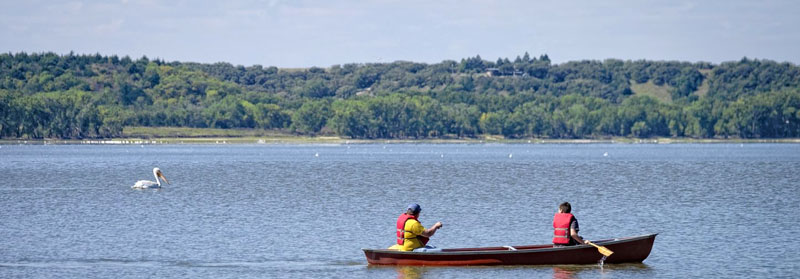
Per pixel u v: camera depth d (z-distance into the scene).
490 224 92.06
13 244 77.69
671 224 91.44
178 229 87.44
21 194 128.88
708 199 120.00
